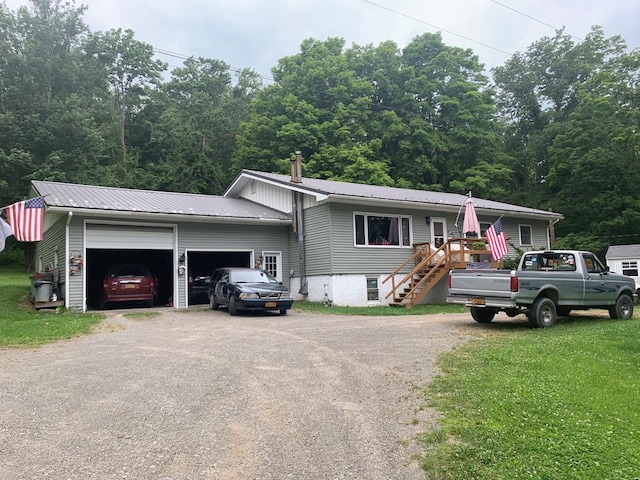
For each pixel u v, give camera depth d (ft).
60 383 20.88
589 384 18.92
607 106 115.44
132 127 154.51
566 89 142.61
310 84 123.54
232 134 144.15
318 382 20.63
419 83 128.26
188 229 56.95
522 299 34.83
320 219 59.31
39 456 13.42
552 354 24.44
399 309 53.36
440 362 23.82
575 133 118.21
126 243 52.95
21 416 16.63
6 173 101.71
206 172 126.11
